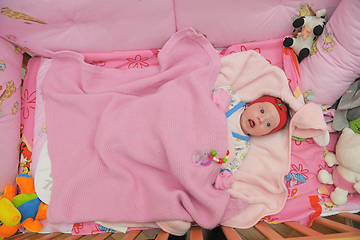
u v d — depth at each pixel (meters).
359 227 1.28
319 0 1.12
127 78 1.36
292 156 1.36
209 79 1.31
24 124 1.33
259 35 1.32
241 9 1.15
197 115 1.17
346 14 1.03
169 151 1.07
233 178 1.20
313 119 1.20
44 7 1.03
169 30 1.26
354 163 1.12
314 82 1.24
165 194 1.06
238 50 1.41
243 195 1.22
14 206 1.08
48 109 1.30
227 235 1.05
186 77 1.26
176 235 1.12
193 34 1.25
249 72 1.42
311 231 1.01
